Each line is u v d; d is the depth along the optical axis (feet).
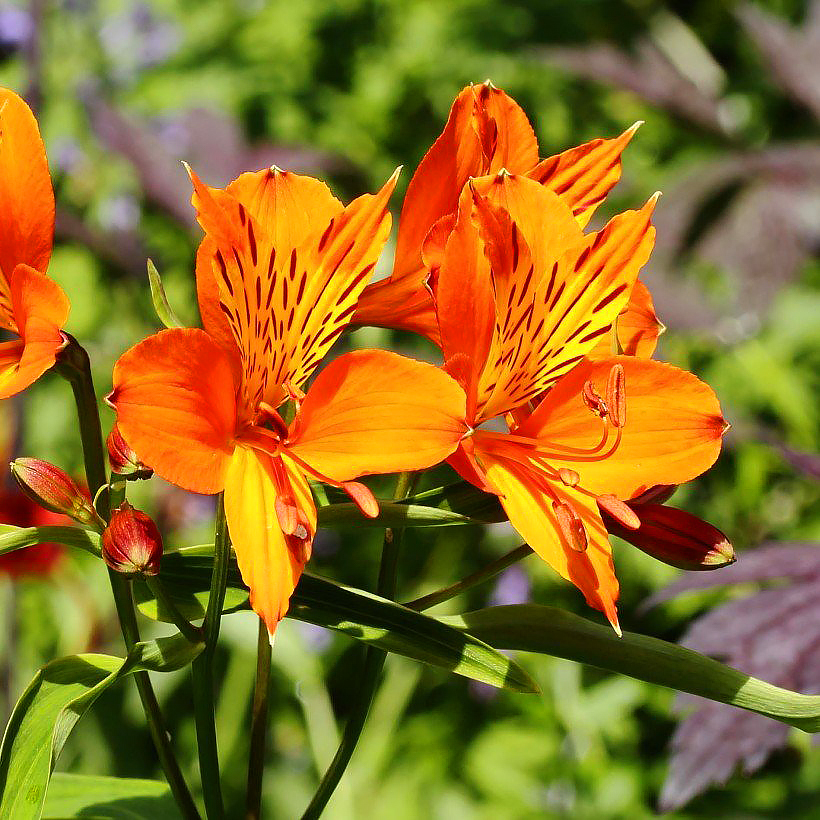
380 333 3.43
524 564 4.02
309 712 3.78
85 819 2.48
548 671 3.96
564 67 3.93
